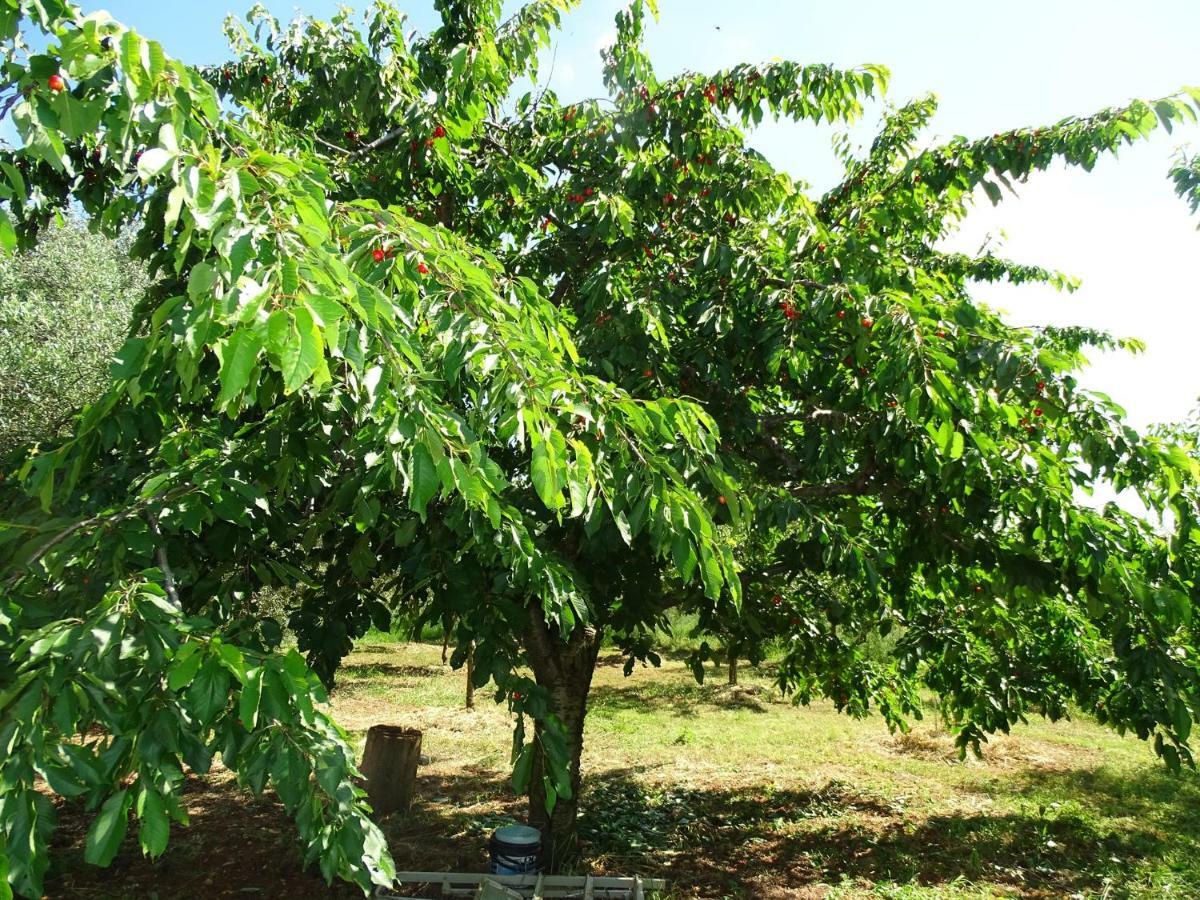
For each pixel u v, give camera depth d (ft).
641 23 16.44
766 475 17.08
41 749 4.51
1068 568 13.96
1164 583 14.15
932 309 13.10
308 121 17.13
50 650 4.98
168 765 4.85
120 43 4.94
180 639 5.50
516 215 18.38
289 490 10.25
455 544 11.35
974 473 13.30
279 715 5.06
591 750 32.53
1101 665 19.42
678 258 16.63
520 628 11.23
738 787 27.68
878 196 17.10
